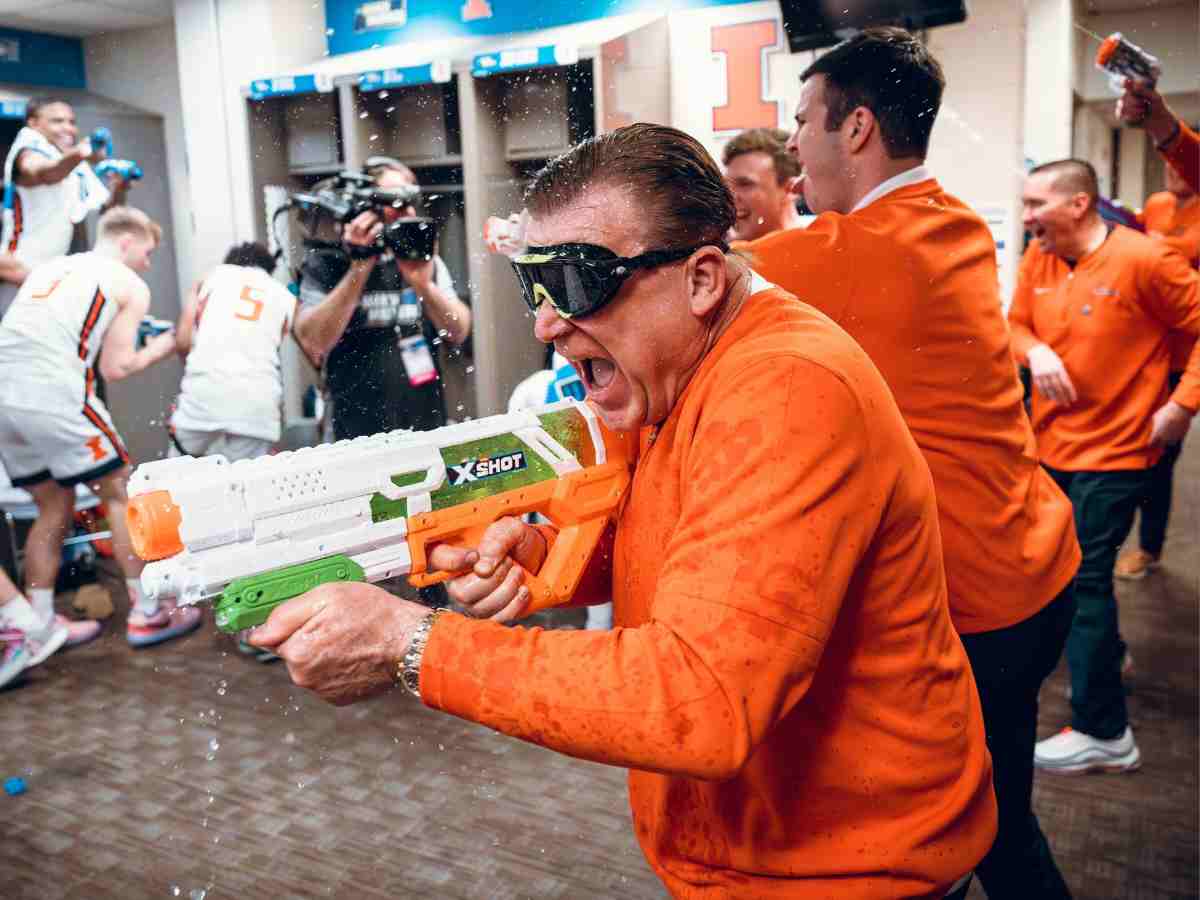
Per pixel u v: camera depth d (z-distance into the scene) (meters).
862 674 0.86
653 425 0.93
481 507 0.90
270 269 3.20
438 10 4.02
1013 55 3.26
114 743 2.56
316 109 3.94
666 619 0.72
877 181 1.35
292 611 0.75
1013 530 1.33
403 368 3.05
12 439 3.00
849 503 0.75
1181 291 2.38
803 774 0.88
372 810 2.22
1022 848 1.40
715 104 3.48
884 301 1.27
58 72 5.41
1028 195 2.59
